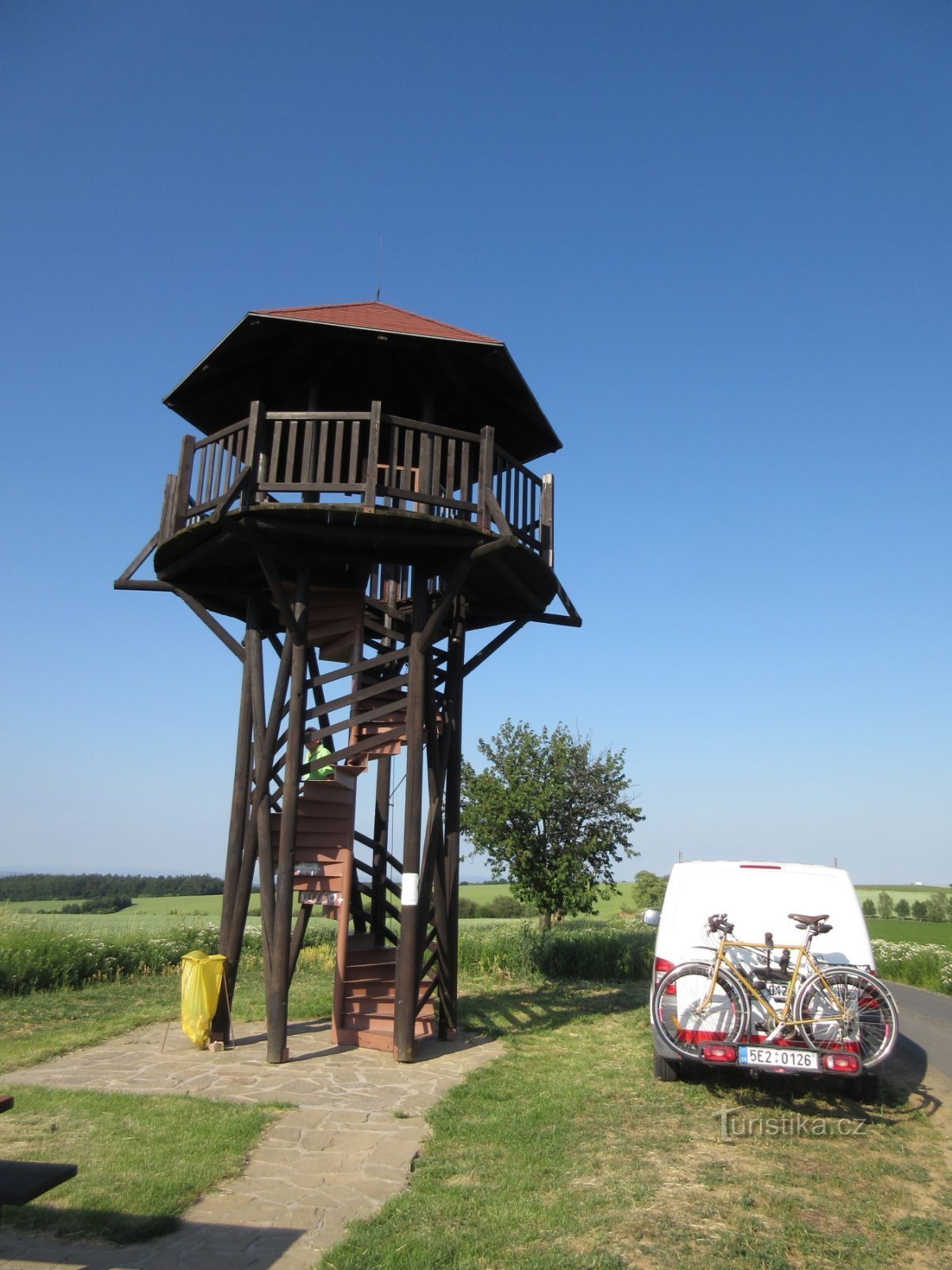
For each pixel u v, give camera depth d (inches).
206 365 374.9
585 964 616.4
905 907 2244.1
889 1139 253.9
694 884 311.4
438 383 399.5
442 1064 333.4
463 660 413.1
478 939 663.1
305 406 393.1
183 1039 368.8
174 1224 178.5
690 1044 283.4
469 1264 164.6
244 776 378.3
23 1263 159.3
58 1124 238.7
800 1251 175.6
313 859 376.8
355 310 378.9
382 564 394.0
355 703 386.6
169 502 376.5
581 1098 287.0
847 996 277.0
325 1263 162.6
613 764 826.2
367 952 403.5
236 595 402.6
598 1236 178.2
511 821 816.9
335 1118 256.2
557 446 452.8
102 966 548.1
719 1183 211.2
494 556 349.1
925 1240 182.2
